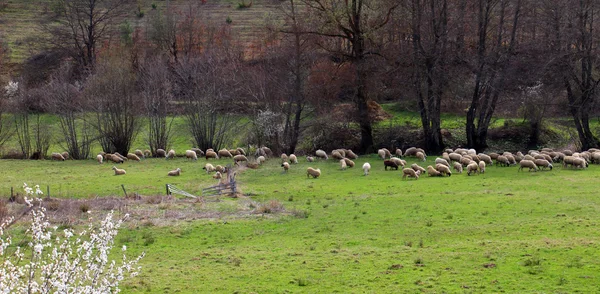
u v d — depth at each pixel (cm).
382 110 7512
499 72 6231
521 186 4000
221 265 2438
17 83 8756
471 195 3738
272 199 3912
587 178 4225
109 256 2602
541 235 2681
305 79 6762
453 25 6412
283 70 6806
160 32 10512
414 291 2025
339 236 2888
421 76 6294
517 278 2100
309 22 6712
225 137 7138
